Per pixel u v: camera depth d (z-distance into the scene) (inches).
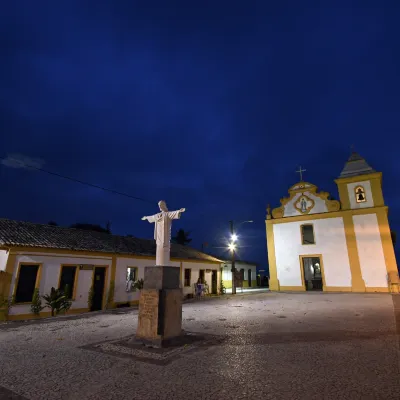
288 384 167.0
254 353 229.1
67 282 618.2
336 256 915.4
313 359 210.2
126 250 766.5
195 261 1010.1
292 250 987.9
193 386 167.5
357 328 316.5
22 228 642.8
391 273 834.2
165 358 219.5
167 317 261.7
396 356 211.8
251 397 151.9
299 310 483.8
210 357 220.4
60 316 490.6
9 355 233.9
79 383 174.4
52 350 247.8
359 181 939.3
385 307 494.6
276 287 984.9
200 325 358.9
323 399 147.6
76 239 704.4
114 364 207.6
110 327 360.2
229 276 1440.7
